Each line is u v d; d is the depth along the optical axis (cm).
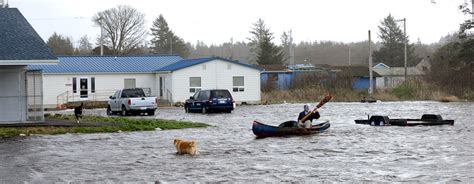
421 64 13712
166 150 2931
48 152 2872
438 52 10469
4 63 3862
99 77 8038
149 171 2281
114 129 3950
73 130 3847
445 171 2181
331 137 3466
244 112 6166
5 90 4097
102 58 8488
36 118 4388
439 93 8488
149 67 8394
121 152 2864
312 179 2067
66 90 7869
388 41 16312
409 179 2036
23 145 3156
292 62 16375
